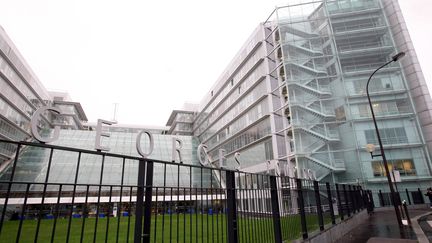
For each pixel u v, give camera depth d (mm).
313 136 33281
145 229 3662
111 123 3627
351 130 34125
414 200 30391
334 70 37250
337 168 32688
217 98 59719
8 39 42656
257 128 40969
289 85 35312
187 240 9562
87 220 18312
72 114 64750
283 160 33812
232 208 5355
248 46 45125
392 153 32844
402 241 8414
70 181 30859
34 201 19062
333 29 38906
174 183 33250
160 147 50312
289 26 38594
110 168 33000
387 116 34125
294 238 7320
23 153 41219
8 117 43812
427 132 35469
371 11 38594
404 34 38906
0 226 2473
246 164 43031
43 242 9742
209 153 61500
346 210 13148
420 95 36750
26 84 50406
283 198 7457
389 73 36156
